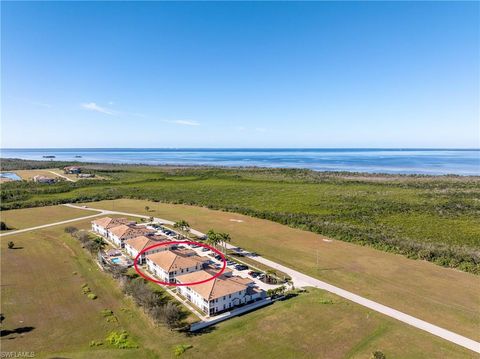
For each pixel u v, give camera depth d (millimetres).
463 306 51875
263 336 43625
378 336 43625
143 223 104250
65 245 81938
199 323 46000
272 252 78125
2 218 109250
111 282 60719
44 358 38969
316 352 40312
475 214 110938
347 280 62000
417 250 76375
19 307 51250
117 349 40906
